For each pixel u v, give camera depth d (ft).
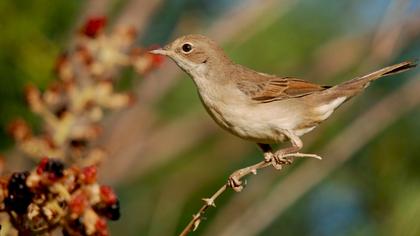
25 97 28.99
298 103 36.37
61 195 23.27
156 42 52.19
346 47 51.21
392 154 45.16
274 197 42.68
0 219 24.20
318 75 51.19
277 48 51.60
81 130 28.91
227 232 41.52
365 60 48.37
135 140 49.19
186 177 49.37
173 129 50.39
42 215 23.52
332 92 36.96
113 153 48.62
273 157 31.40
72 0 45.24
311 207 48.06
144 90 49.34
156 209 46.55
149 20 48.73
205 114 51.11
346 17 52.54
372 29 50.47
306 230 47.73
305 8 52.75
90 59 29.58
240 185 30.71
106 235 23.18
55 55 42.50
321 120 37.06
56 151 28.35
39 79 41.93
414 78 46.21
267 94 35.88
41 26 43.32
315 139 48.11
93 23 29.71
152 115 49.80
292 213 48.06
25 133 28.22
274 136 36.27
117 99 29.63
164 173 49.73
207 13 53.42
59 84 29.48
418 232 36.88
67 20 44.83
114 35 30.04
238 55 51.03
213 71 36.63
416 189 38.73
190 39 37.17
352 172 46.14
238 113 35.83
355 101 49.65
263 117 35.81
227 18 50.01
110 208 23.75
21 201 23.70
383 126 44.57
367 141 44.73
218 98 36.24
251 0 49.93
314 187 47.73
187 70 37.17
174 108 51.60
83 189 23.31
